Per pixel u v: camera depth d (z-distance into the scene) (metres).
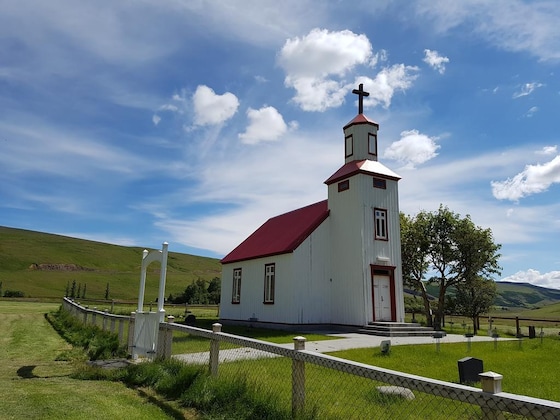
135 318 10.97
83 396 7.10
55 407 6.35
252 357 9.02
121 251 137.88
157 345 9.35
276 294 23.33
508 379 9.30
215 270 139.25
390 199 23.20
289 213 30.53
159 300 9.73
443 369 10.11
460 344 15.87
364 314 20.69
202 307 49.78
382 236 22.41
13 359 11.41
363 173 22.41
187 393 6.84
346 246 22.41
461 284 32.06
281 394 6.09
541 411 2.88
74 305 21.83
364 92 25.47
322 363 4.86
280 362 8.45
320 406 5.52
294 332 20.45
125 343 11.85
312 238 23.03
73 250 125.50
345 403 6.12
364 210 22.09
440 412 5.92
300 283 22.22
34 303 46.62
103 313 14.55
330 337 18.02
